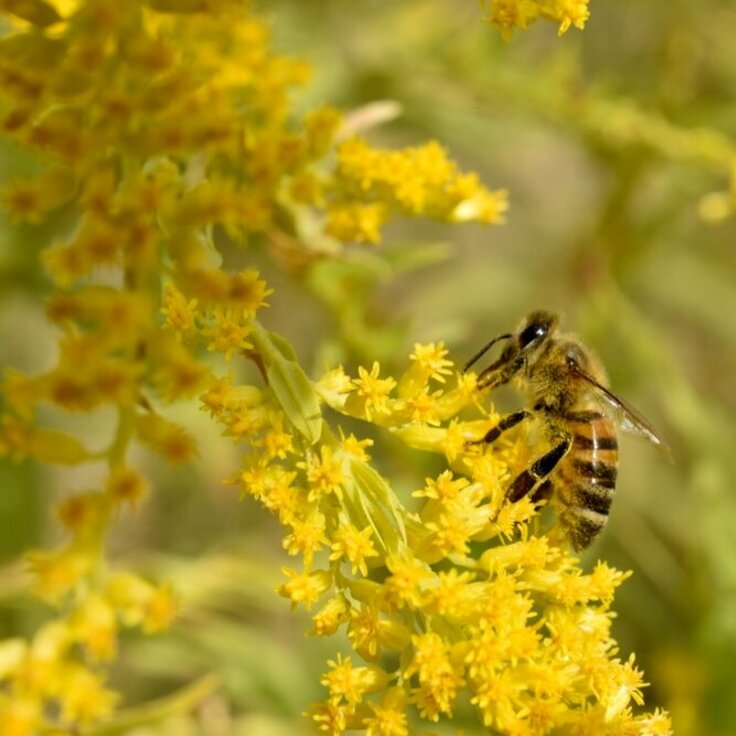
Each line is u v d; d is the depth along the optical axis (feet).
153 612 0.53
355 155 0.60
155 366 0.54
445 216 0.60
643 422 0.63
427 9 0.73
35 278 0.66
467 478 0.57
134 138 0.55
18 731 0.52
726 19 0.76
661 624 0.74
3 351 0.73
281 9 0.72
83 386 0.53
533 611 0.57
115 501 0.53
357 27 0.73
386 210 0.60
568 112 0.70
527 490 0.57
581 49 0.78
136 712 0.58
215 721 0.69
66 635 0.53
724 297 0.80
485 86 0.71
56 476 0.72
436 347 0.57
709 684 0.73
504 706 0.55
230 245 0.63
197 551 0.76
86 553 0.53
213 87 0.58
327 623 0.55
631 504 0.76
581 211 0.81
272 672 0.70
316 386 0.56
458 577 0.55
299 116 0.64
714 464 0.74
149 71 0.55
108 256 0.54
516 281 0.79
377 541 0.55
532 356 0.63
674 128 0.70
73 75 0.55
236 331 0.55
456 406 0.57
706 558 0.74
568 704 0.56
